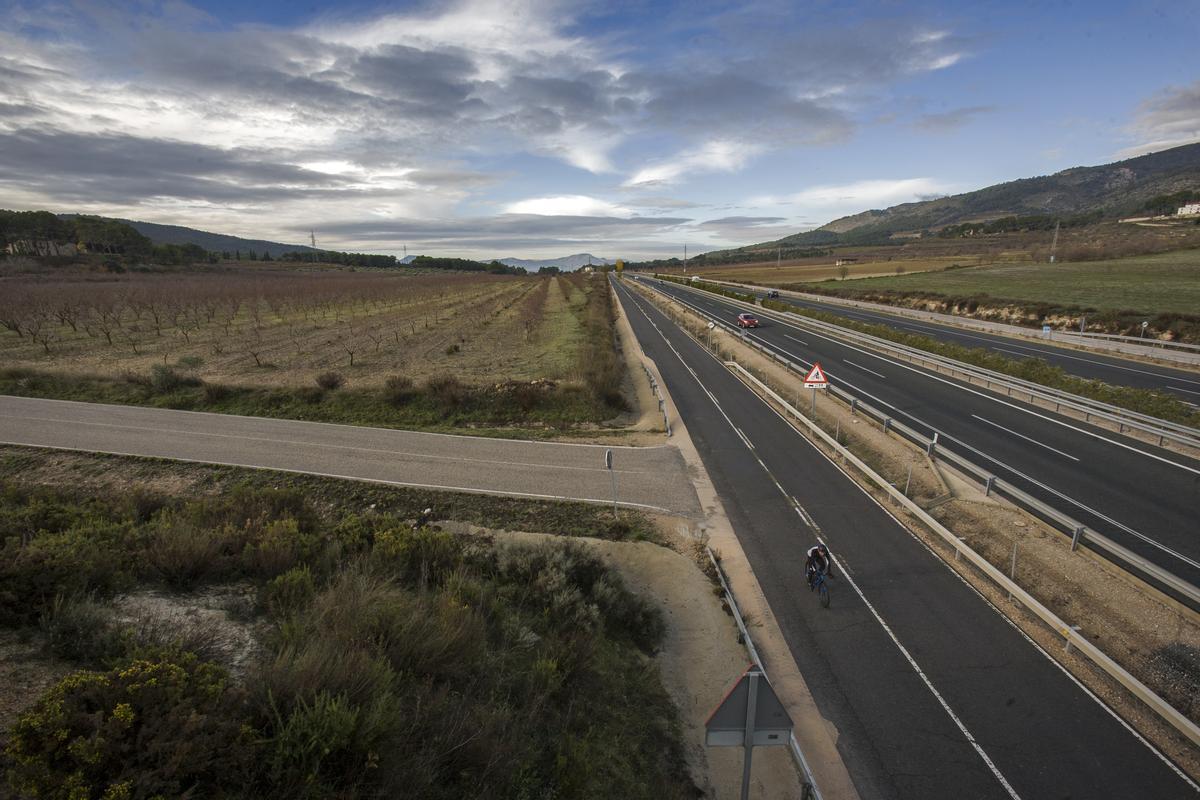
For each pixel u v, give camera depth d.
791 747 8.54
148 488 17.95
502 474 19.53
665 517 16.72
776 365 36.62
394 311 65.31
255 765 5.17
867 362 37.28
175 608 8.24
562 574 11.62
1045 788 8.13
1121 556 12.05
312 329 50.06
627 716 8.81
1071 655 10.67
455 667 7.68
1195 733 8.38
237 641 7.54
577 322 56.78
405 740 6.08
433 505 17.22
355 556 11.34
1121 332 39.81
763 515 16.70
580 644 9.46
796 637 11.55
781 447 22.22
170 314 51.62
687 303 78.44
